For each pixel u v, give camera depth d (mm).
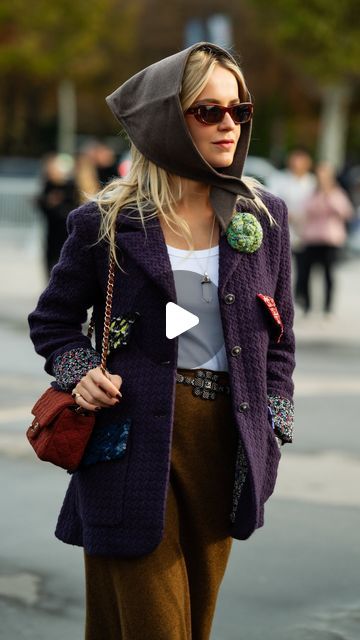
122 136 4289
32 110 51000
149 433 3891
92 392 3885
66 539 4184
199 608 4105
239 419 3922
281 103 46844
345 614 5914
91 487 3955
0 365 12562
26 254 28219
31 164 41688
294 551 6777
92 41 43250
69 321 4113
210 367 3979
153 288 3934
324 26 35031
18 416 9992
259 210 4098
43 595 6066
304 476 8234
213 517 4035
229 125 3998
